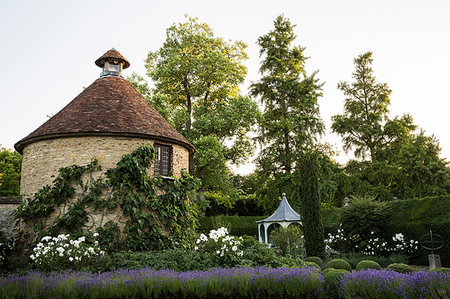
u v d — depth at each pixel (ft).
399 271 35.60
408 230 55.31
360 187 106.73
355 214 60.03
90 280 24.06
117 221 42.19
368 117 116.16
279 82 102.22
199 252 35.99
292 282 25.79
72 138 44.39
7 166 102.99
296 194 91.91
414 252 53.57
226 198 93.09
